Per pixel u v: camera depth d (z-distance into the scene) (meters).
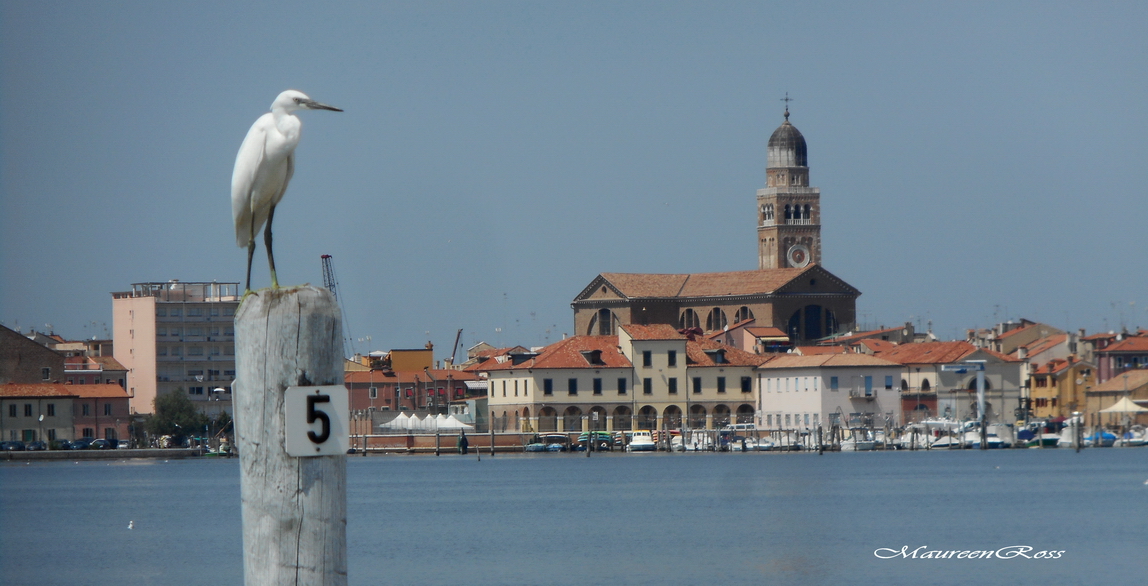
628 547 86.06
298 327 11.14
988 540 86.75
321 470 11.24
